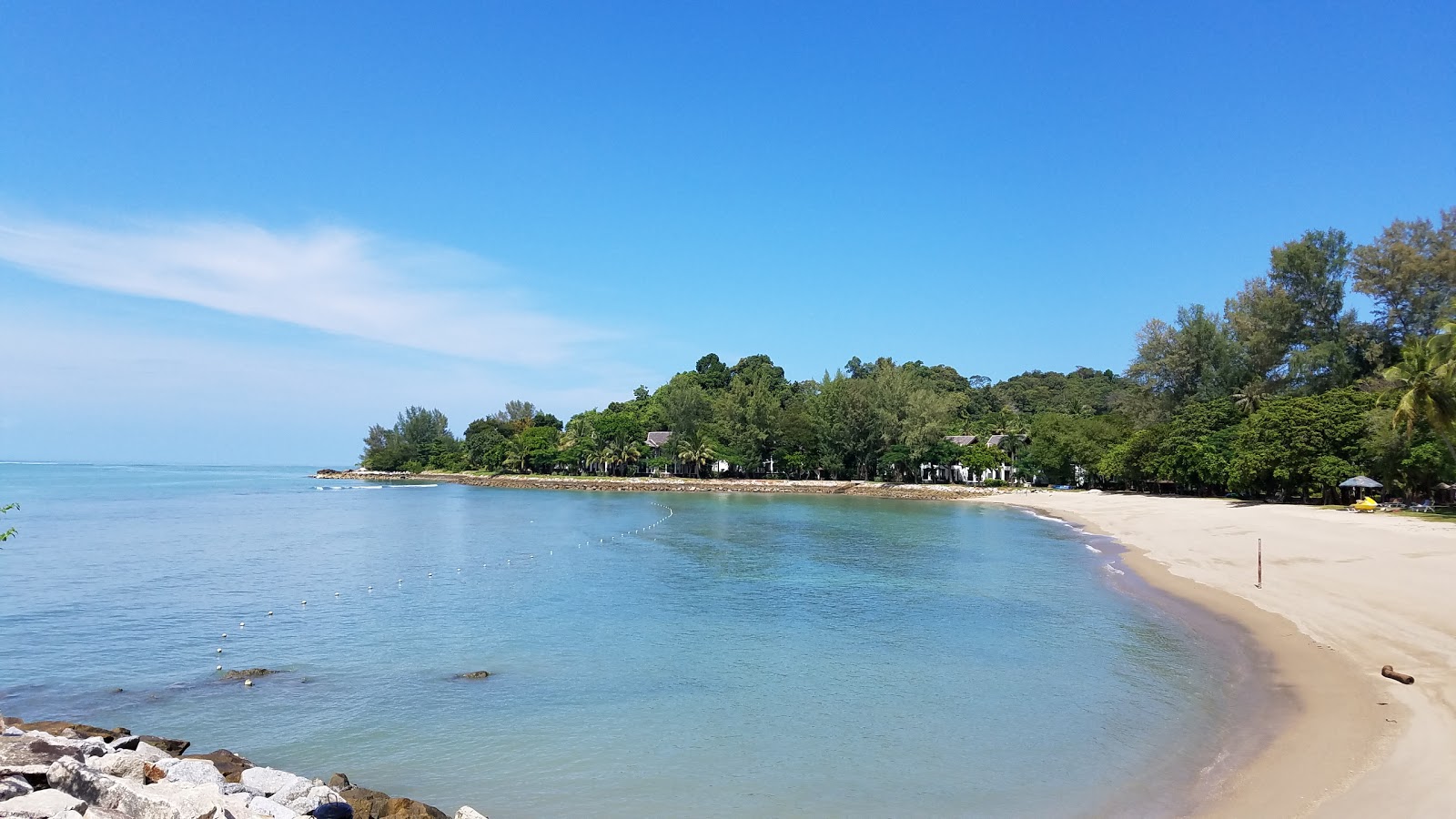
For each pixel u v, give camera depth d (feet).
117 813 35.65
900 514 285.23
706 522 248.11
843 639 90.38
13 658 83.66
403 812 43.62
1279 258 301.84
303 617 103.50
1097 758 53.47
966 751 56.13
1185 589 115.03
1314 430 244.22
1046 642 87.45
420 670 78.89
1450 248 260.42
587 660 82.38
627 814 47.34
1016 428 473.67
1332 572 115.34
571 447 575.79
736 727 62.23
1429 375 181.68
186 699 70.18
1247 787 46.21
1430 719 53.78
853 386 456.04
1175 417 336.70
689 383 619.26
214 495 417.28
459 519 264.11
